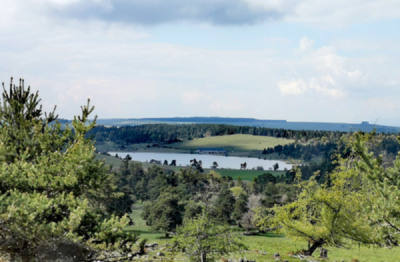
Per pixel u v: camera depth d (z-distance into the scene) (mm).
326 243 33344
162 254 31797
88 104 18844
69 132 18828
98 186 17844
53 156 17812
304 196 35094
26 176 16719
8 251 14234
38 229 13992
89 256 16047
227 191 88812
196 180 158000
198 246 24641
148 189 141625
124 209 76875
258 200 93438
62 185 16734
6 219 13266
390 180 18828
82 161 17188
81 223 16109
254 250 40531
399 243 19547
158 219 73562
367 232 27422
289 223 33562
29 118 19656
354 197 30219
